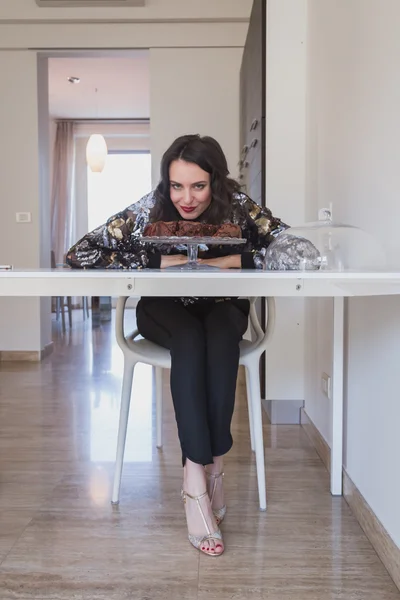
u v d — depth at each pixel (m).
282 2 2.54
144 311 1.63
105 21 4.24
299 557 1.34
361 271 1.17
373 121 1.48
